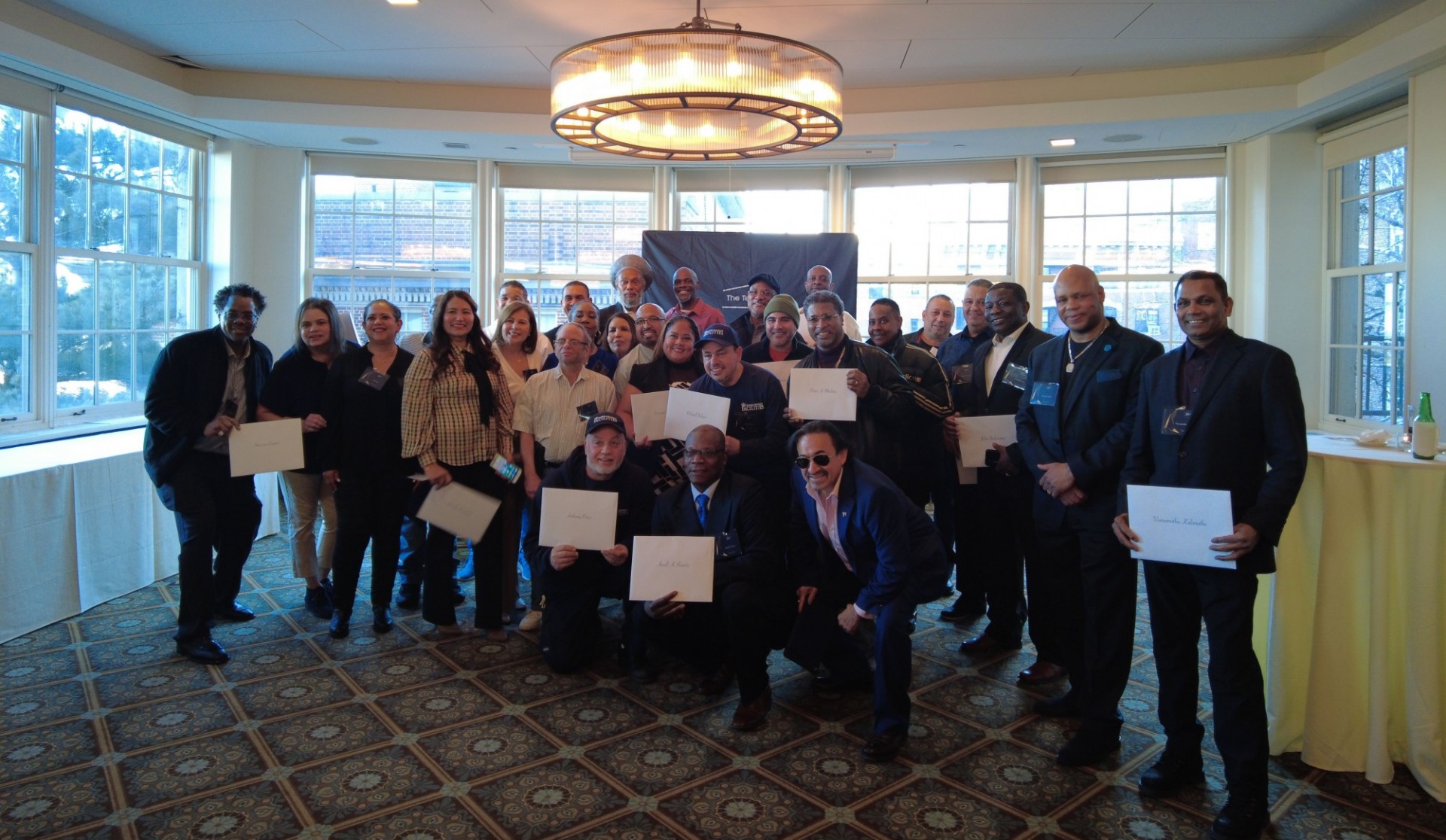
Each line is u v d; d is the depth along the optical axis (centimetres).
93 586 371
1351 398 529
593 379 347
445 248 656
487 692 286
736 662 264
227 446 330
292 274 609
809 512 273
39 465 349
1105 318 251
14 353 442
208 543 318
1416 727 224
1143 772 235
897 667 244
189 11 429
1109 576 239
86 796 216
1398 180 484
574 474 314
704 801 218
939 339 434
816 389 302
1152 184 624
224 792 220
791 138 315
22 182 443
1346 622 234
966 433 311
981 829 206
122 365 510
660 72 258
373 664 310
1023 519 299
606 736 255
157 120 523
